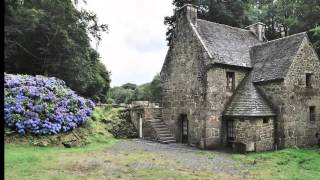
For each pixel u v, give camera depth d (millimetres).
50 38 23719
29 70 25203
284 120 18062
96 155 14312
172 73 22406
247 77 20688
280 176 11203
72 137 17234
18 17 23125
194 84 20188
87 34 25656
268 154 16141
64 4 23406
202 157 15242
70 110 18578
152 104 26625
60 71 24359
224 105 19688
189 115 20484
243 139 17625
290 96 18375
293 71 18656
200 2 31328
